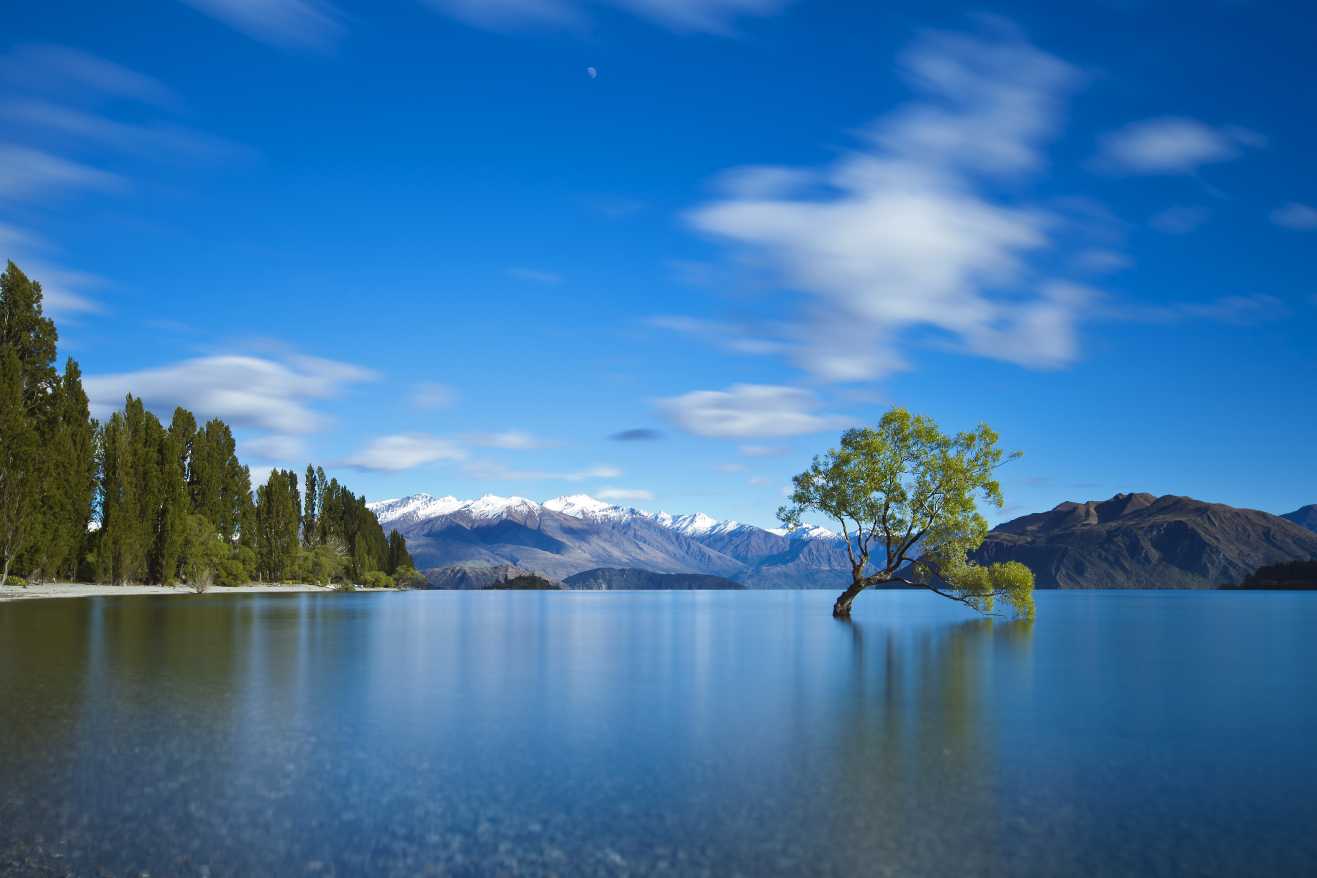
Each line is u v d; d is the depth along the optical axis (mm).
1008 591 60938
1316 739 19375
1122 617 85562
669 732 20078
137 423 114812
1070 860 11844
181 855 12055
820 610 94812
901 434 61000
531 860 11836
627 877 11219
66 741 18766
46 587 95000
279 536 152000
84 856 12008
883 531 63812
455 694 26000
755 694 26250
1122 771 16453
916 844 12430
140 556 109938
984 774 16203
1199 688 28141
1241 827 13195
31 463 87875
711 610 96688
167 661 33438
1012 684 28906
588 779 15789
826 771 16406
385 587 181375
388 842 12539
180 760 17109
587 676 30844
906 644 45500
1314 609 108812
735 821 13422
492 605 108812
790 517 64625
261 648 39844
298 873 11414
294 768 16531
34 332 94625
